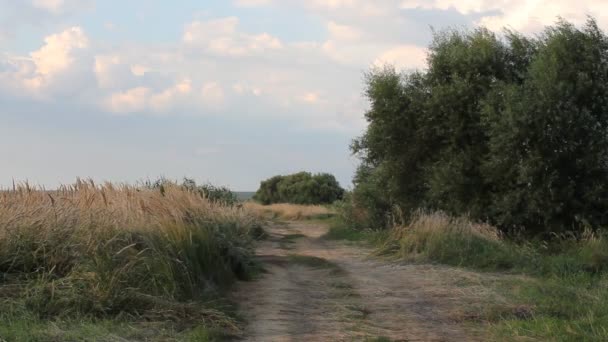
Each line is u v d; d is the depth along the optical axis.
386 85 22.88
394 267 15.30
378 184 25.00
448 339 8.26
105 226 10.19
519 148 18.05
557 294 10.84
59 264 9.28
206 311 8.93
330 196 69.81
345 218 28.75
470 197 20.34
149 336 7.70
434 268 14.77
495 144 18.56
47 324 7.60
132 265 9.30
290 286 12.53
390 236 18.97
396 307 10.39
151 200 13.30
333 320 9.32
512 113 17.72
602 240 15.31
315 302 10.81
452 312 9.91
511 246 16.12
